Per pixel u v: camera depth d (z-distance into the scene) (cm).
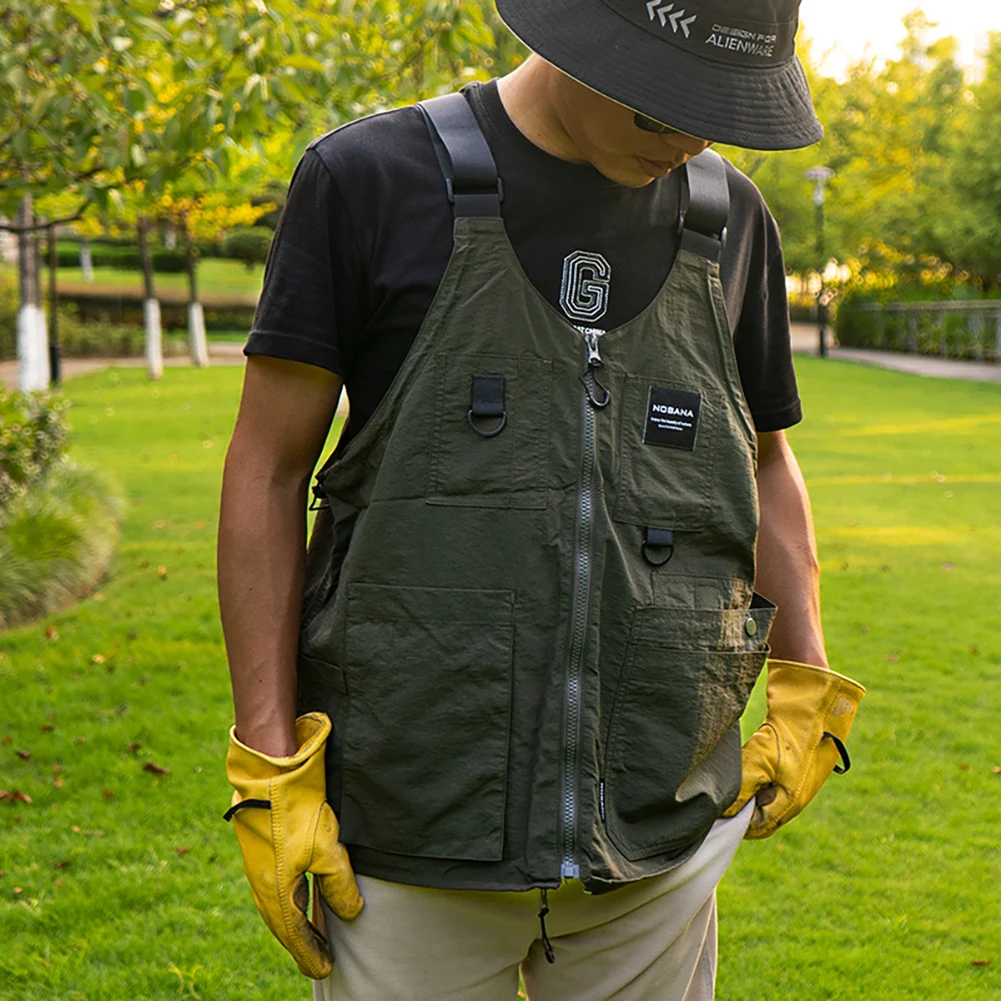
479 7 536
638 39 120
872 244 3634
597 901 141
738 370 154
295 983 329
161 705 544
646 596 134
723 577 140
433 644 129
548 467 130
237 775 132
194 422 1628
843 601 727
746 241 150
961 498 1070
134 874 388
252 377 135
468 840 130
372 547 130
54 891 377
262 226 4478
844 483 1148
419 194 131
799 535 165
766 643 147
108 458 1308
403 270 130
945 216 3025
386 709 130
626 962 146
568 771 130
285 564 135
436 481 129
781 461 167
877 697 562
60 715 530
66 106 471
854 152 3762
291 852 129
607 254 134
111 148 478
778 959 346
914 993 330
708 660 138
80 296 3856
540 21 123
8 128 505
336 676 134
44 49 480
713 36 120
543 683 130
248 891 380
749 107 121
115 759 481
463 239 129
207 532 932
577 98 126
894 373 2455
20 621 681
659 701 135
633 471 134
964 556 845
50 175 516
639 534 134
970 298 3092
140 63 536
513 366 130
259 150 503
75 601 729
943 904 381
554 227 132
